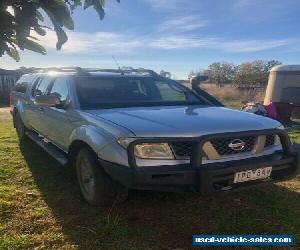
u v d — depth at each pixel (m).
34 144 7.43
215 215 3.85
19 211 3.90
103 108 4.47
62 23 1.62
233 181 3.39
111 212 3.85
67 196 4.36
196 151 3.29
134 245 3.19
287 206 4.12
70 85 4.90
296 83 12.72
